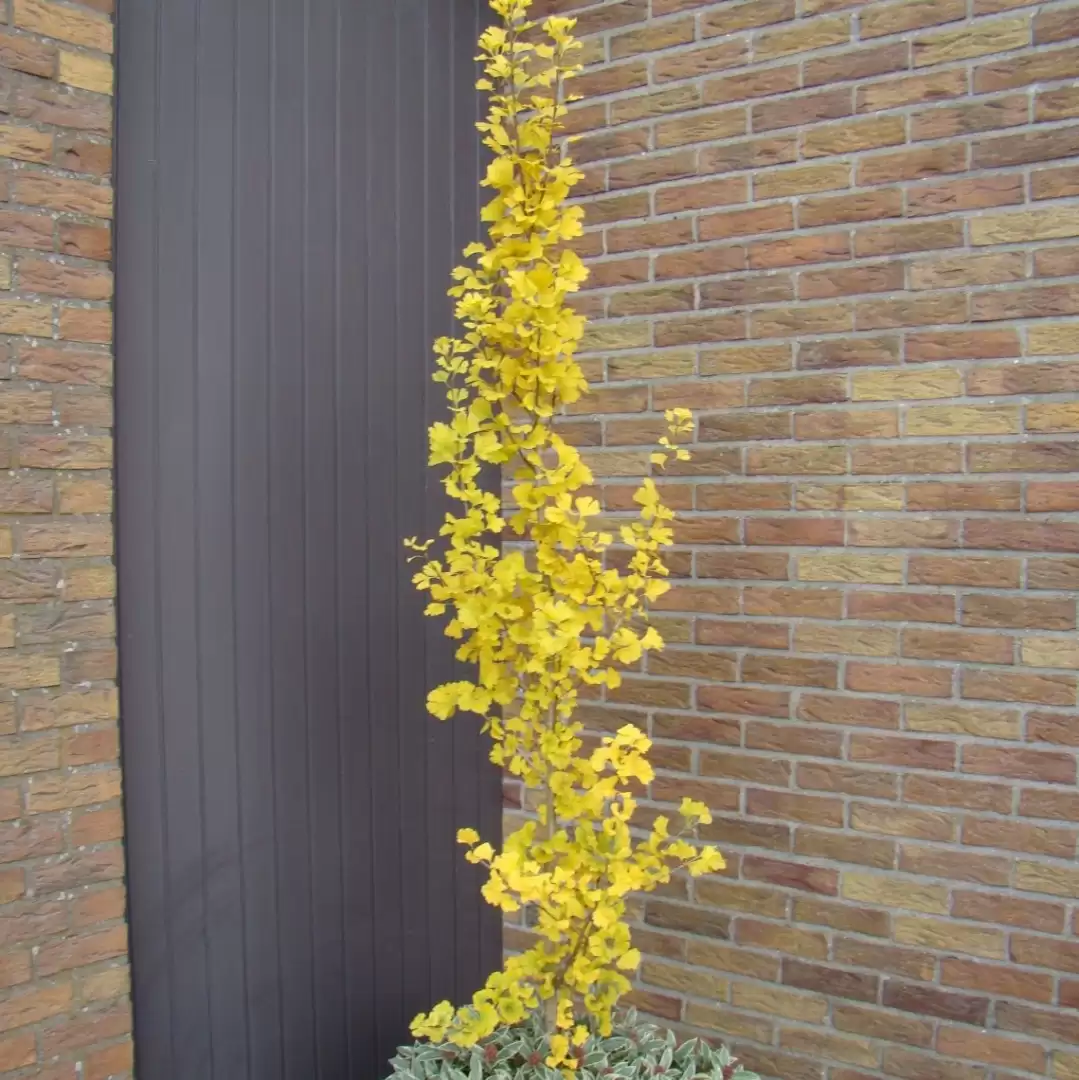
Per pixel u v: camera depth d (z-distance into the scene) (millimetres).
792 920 2521
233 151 2350
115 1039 2104
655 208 2627
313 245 2488
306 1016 2525
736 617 2562
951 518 2330
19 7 1954
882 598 2404
